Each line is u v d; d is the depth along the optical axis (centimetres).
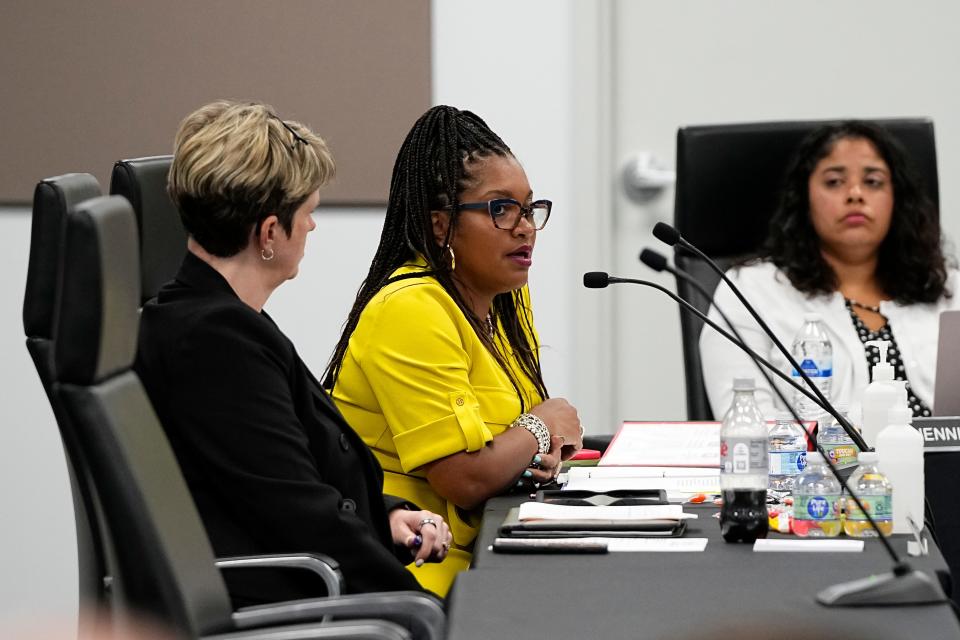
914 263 1012
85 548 621
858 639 305
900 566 477
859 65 1286
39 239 620
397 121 1251
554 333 1284
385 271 779
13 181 1246
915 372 988
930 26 1280
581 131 1263
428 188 755
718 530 601
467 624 456
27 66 1238
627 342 1303
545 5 1250
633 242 1294
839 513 584
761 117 1291
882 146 1009
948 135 1294
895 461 591
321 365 1270
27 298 620
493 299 814
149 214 712
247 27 1237
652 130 1290
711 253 1060
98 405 439
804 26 1281
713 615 461
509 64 1255
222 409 586
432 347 719
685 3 1277
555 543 562
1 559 1277
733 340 646
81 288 438
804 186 1023
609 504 646
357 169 1252
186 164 612
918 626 443
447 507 740
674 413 1310
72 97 1241
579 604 479
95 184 672
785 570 525
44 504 1273
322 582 612
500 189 748
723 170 1048
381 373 725
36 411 1267
